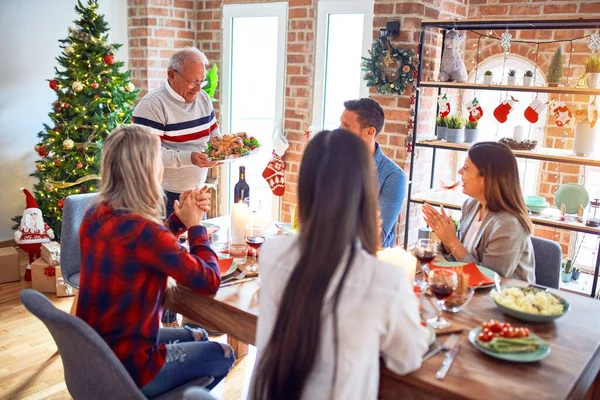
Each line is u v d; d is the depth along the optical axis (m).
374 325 1.12
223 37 4.54
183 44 4.63
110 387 1.45
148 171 1.57
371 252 1.18
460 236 2.23
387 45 3.37
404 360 1.22
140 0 4.30
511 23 2.90
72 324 1.39
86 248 1.58
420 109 3.56
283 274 1.21
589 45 2.85
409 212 3.46
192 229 1.75
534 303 1.58
